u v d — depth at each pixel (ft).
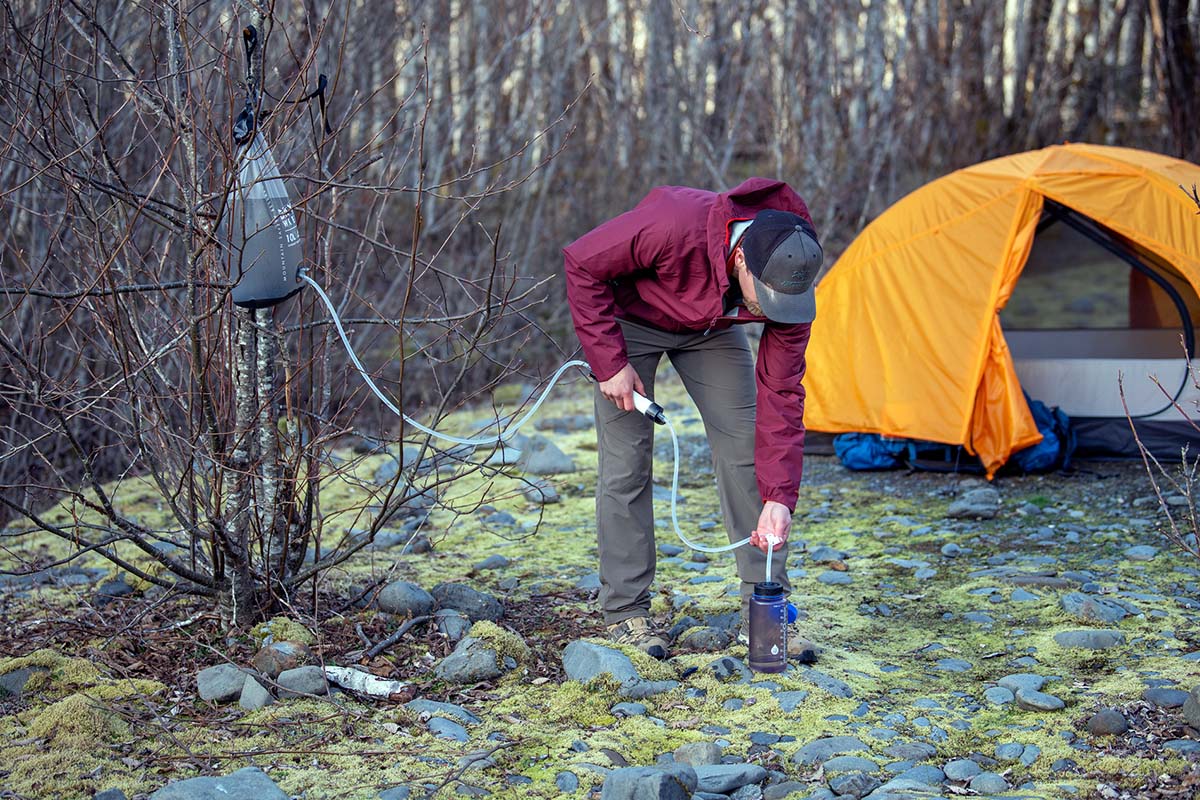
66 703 10.36
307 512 12.79
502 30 38.52
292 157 14.43
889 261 21.62
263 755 9.81
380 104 32.99
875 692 11.27
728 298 11.02
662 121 40.32
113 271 12.53
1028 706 10.73
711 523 18.20
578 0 40.32
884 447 21.31
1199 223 19.53
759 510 12.21
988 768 9.64
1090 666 11.69
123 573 15.21
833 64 41.50
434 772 9.46
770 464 11.52
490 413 27.66
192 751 9.87
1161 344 23.88
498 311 12.19
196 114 11.93
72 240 15.72
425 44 11.62
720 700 10.96
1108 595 13.87
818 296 22.79
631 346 12.19
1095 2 47.44
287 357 12.27
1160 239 19.70
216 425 11.86
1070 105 47.57
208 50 15.85
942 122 44.34
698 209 11.09
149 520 18.60
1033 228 20.21
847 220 39.14
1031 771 9.51
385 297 26.40
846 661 12.12
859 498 19.67
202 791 8.68
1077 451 21.07
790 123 40.24
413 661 11.93
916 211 21.59
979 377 19.93
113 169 11.08
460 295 31.19
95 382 11.93
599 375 11.50
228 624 12.43
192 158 11.02
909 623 13.44
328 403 13.10
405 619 12.96
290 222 11.18
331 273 12.43
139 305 14.42
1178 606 13.33
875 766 9.59
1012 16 48.65
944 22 46.47
